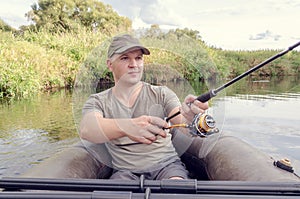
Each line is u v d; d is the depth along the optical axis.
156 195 1.11
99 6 19.03
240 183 1.18
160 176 1.67
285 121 4.54
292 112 5.21
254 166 1.64
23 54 9.98
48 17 20.06
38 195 1.14
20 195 1.14
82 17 19.48
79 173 1.75
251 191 1.15
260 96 7.25
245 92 8.02
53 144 3.51
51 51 11.12
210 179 1.91
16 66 8.84
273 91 8.20
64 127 4.27
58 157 1.86
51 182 1.24
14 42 11.12
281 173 1.53
